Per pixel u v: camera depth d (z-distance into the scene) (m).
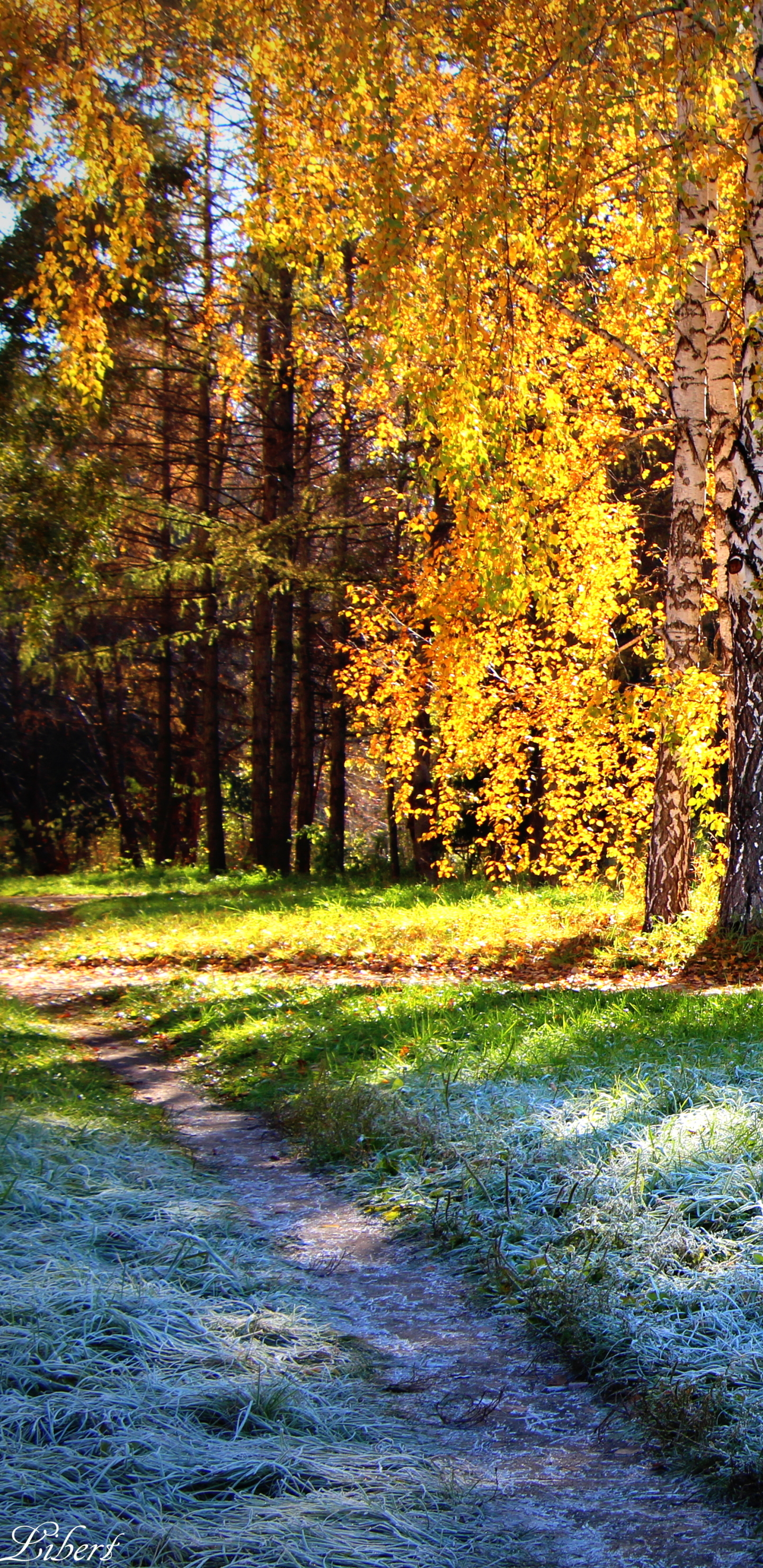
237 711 32.91
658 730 10.77
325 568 20.38
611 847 13.17
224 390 18.05
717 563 11.55
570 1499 2.81
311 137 9.98
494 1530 2.63
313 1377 3.36
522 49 8.71
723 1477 2.87
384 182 8.34
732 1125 4.91
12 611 21.73
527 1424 3.21
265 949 13.53
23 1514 2.47
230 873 24.36
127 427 24.31
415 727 14.59
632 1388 3.36
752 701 9.93
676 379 11.45
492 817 13.19
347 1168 5.61
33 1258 3.86
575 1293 3.89
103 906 19.50
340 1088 6.72
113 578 21.88
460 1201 4.91
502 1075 6.46
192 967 12.93
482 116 8.41
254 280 15.48
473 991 9.15
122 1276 3.81
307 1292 4.12
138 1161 5.50
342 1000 9.39
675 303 11.31
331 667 25.03
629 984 9.81
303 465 23.72
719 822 11.45
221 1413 3.02
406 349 9.25
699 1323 3.56
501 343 9.14
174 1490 2.62
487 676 13.10
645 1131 5.02
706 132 8.36
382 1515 2.61
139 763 38.50
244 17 9.58
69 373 10.23
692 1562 2.53
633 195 10.25
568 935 12.88
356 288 10.01
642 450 15.87
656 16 9.26
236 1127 6.63
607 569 12.00
